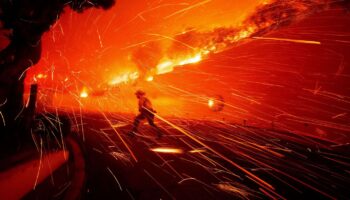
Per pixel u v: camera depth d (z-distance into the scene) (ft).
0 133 17.16
